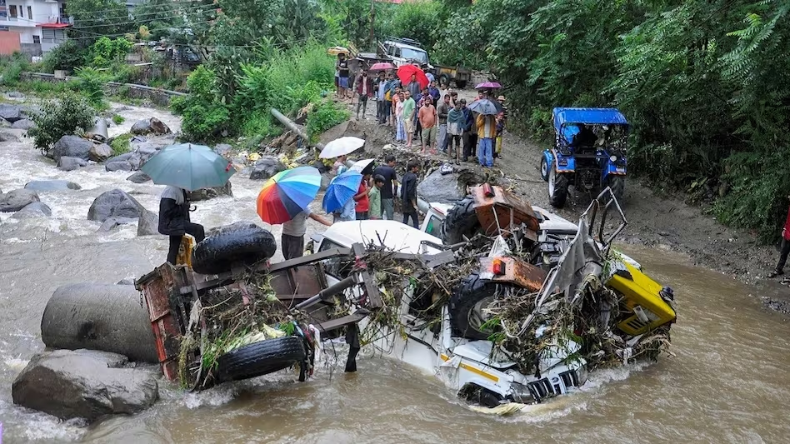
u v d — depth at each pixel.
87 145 24.17
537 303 6.35
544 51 20.97
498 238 7.12
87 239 13.48
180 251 8.60
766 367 8.09
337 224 9.27
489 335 6.68
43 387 6.62
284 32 34.47
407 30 42.62
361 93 22.45
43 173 21.64
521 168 18.84
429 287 7.14
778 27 11.20
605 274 7.07
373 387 7.10
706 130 15.59
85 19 61.25
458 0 31.48
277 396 6.89
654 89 15.25
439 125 20.11
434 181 15.15
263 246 6.89
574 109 15.64
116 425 6.27
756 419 6.78
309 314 7.50
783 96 12.73
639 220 15.08
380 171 12.56
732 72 12.33
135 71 53.78
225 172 8.47
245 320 6.63
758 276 11.93
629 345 7.73
